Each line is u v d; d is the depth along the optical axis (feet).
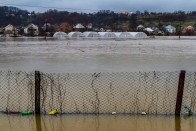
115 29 568.00
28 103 37.63
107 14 636.89
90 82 50.55
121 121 33.24
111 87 46.19
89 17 636.07
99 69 77.82
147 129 31.19
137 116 34.55
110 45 210.38
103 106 37.58
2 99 40.45
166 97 40.24
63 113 35.53
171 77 53.72
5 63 95.91
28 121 33.53
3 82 50.19
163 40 305.53
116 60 103.76
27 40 302.66
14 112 35.78
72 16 633.20
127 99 40.06
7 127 32.01
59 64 92.12
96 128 31.48
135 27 586.04
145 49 165.17
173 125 32.14
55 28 530.27
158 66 84.48
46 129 31.50
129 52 143.54
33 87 43.55
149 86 46.52
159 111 35.68
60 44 225.35
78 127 31.83
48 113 35.58
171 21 638.53
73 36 411.34
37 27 529.04
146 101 38.93
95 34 415.03
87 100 39.63
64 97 40.50
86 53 138.31
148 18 648.79
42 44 225.15
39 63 95.20
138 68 79.66
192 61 98.84
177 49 164.66
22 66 87.15
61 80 51.42
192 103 36.17
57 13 636.89
